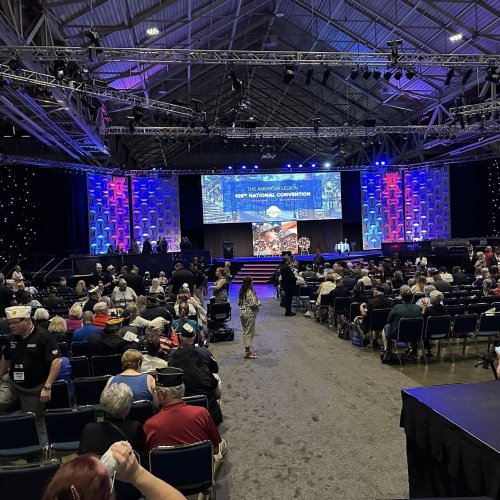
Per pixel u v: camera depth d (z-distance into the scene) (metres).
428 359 7.21
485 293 9.41
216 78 18.05
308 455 4.12
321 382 6.20
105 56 9.70
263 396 5.73
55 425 3.68
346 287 10.52
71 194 20.83
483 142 18.17
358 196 25.53
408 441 3.14
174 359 4.38
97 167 19.55
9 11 8.19
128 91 14.49
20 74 9.59
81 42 10.70
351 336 8.67
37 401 4.25
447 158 21.80
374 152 24.56
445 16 12.37
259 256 23.56
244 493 3.53
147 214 22.20
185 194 25.50
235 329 10.27
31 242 20.69
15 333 4.22
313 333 9.52
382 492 3.48
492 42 12.90
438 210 22.08
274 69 18.62
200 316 8.82
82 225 20.81
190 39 13.14
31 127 14.28
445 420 2.62
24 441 3.65
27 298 7.18
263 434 4.60
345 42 15.02
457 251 19.00
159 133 16.12
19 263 19.53
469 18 12.25
